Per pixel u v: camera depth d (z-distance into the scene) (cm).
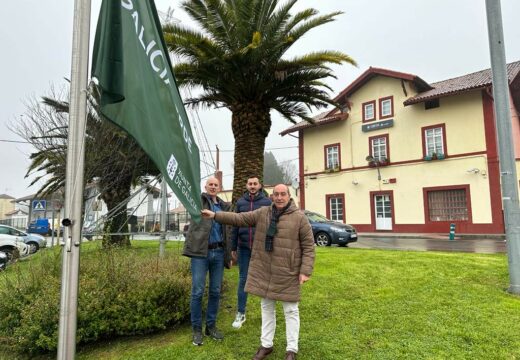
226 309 473
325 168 2538
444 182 2002
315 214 1452
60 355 214
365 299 484
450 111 2008
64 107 1006
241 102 923
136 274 445
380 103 2309
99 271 450
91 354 363
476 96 1919
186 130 300
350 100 2448
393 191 2200
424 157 2077
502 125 544
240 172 905
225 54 845
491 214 1830
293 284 323
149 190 1005
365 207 2317
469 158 1920
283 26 893
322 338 364
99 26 218
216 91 984
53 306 372
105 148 901
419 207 2088
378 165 2256
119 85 215
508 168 529
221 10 845
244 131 916
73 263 222
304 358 325
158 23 284
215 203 401
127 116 216
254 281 332
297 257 328
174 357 339
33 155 1141
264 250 335
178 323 430
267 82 902
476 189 1888
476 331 366
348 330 383
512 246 507
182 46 831
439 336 359
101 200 1115
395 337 360
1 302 410
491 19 572
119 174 992
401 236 1952
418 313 424
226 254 397
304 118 1186
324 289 532
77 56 232
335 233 1295
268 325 331
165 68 281
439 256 788
